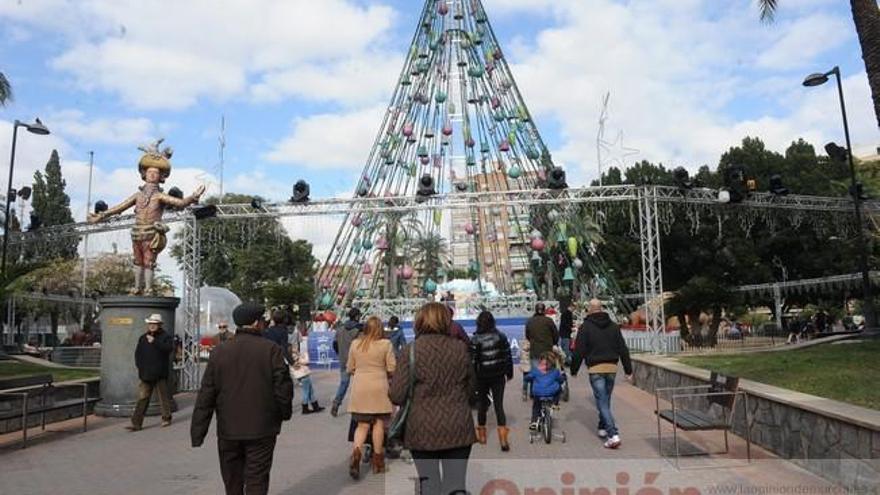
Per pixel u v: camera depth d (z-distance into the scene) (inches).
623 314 1134.4
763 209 978.1
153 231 568.4
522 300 1075.9
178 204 579.2
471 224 1150.3
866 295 835.4
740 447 344.5
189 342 779.4
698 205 927.0
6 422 449.7
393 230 1162.0
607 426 367.6
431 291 1063.6
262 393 226.8
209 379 229.0
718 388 348.2
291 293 1648.6
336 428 461.1
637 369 660.1
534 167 1149.1
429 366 213.0
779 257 1651.1
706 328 1524.4
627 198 832.3
